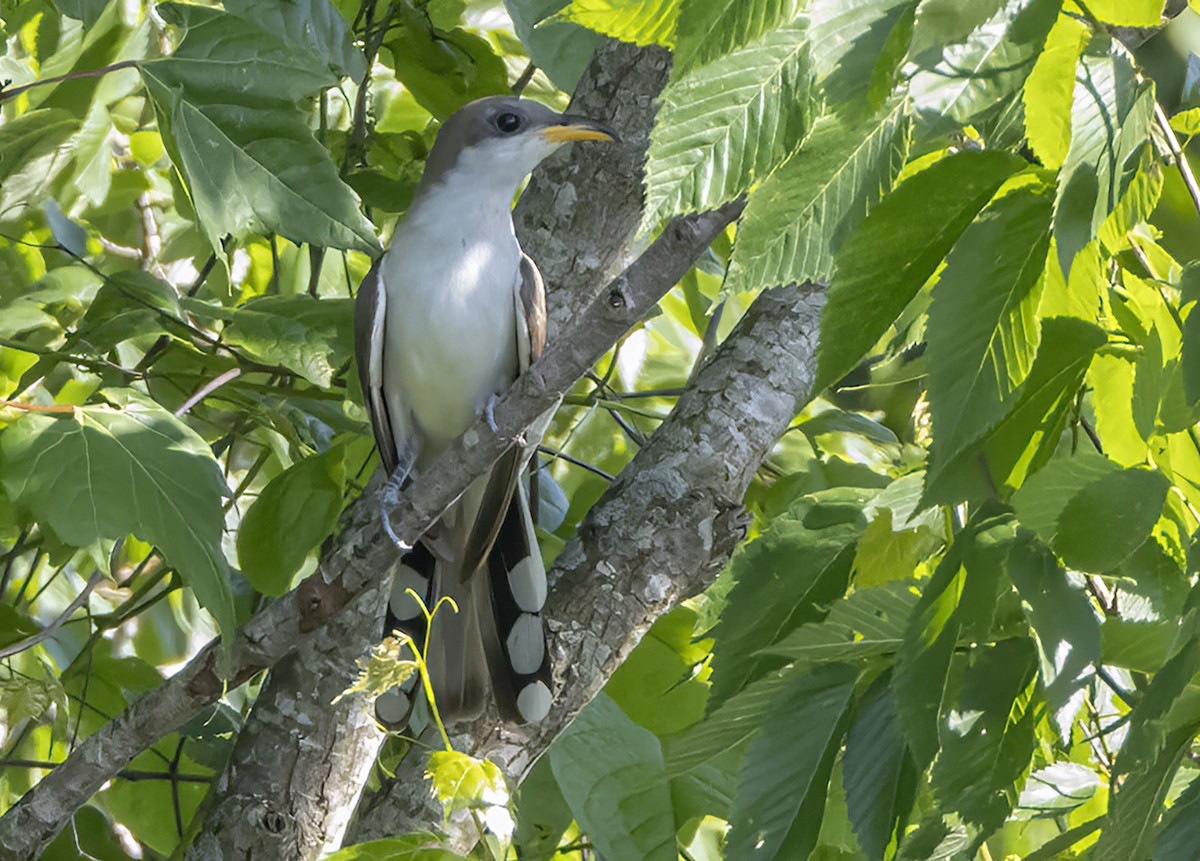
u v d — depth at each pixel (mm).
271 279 9266
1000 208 2945
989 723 3916
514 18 6578
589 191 6605
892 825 4129
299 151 6152
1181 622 3604
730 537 6305
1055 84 2621
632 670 7176
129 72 7902
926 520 4555
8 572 7512
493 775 4406
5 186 8055
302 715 6207
